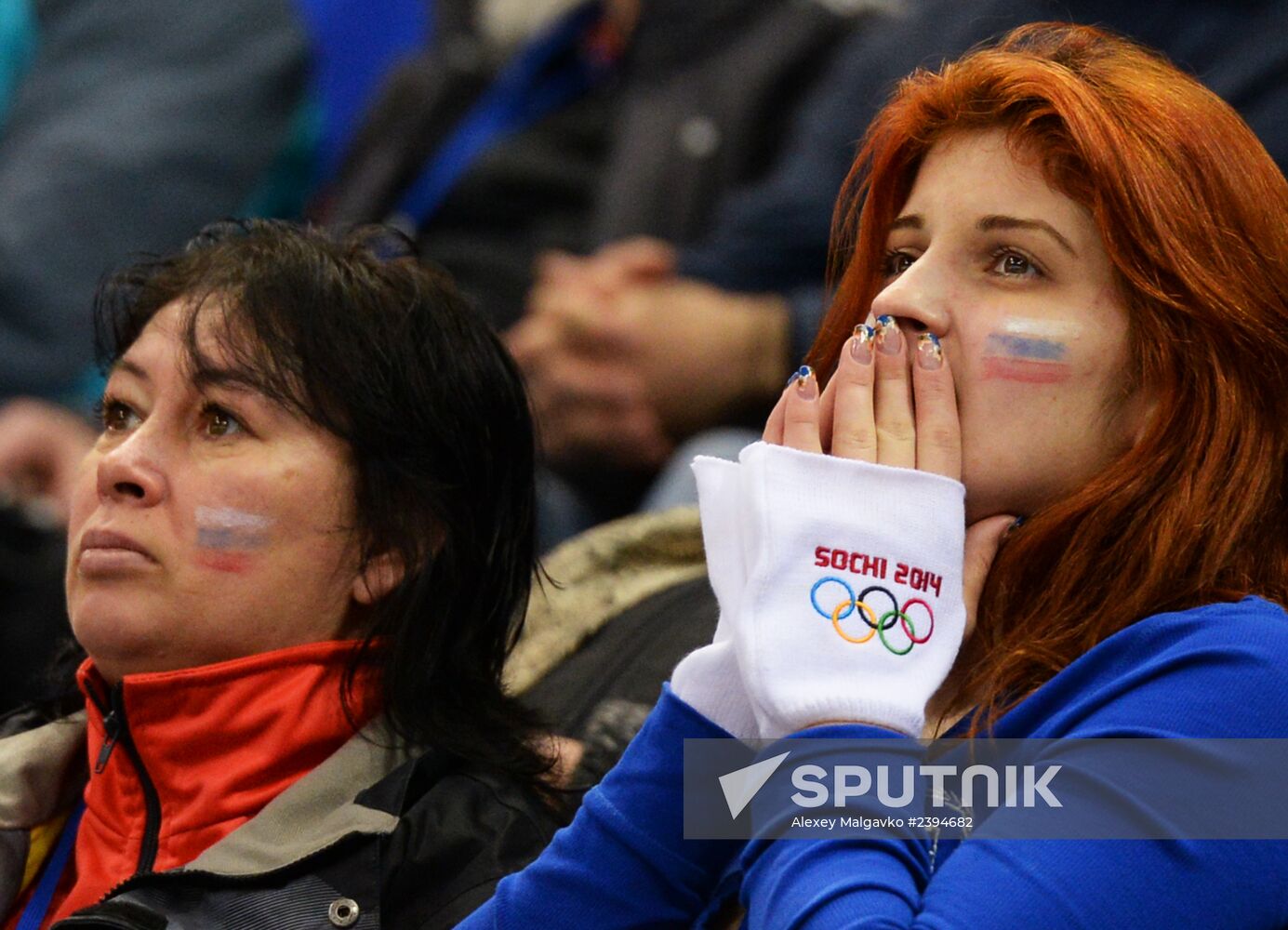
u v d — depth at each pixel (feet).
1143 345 17.38
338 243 21.65
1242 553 17.46
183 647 19.77
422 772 19.94
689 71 41.45
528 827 19.92
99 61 51.19
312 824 19.29
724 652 17.47
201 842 19.60
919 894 15.80
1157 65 18.31
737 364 35.47
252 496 19.86
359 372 20.43
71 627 21.91
